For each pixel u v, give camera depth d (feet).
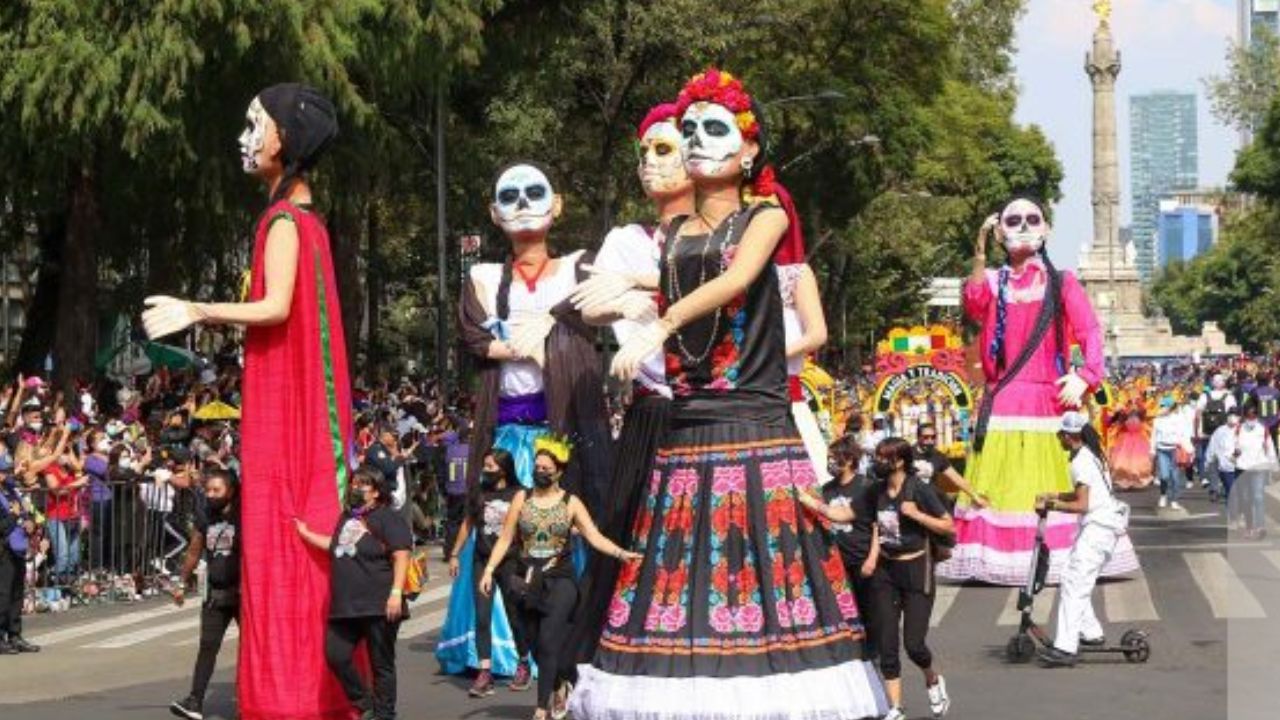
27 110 78.23
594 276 24.38
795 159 157.79
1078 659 47.96
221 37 80.53
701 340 23.81
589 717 23.44
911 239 199.31
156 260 98.12
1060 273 64.23
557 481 39.68
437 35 90.68
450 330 144.46
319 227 33.94
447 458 58.34
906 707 40.93
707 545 23.43
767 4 131.54
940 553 38.96
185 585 41.75
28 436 66.23
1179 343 463.42
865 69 159.53
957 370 86.89
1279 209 335.06
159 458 73.92
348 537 34.01
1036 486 63.67
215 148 83.61
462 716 40.34
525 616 39.37
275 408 33.24
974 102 220.23
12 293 149.28
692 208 36.32
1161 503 107.34
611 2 120.57
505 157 119.55
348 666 33.94
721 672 22.86
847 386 138.10
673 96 126.93
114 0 78.38
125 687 46.09
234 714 41.29
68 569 65.51
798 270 27.40
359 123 83.71
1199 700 41.14
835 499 38.91
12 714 41.14
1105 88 441.27
